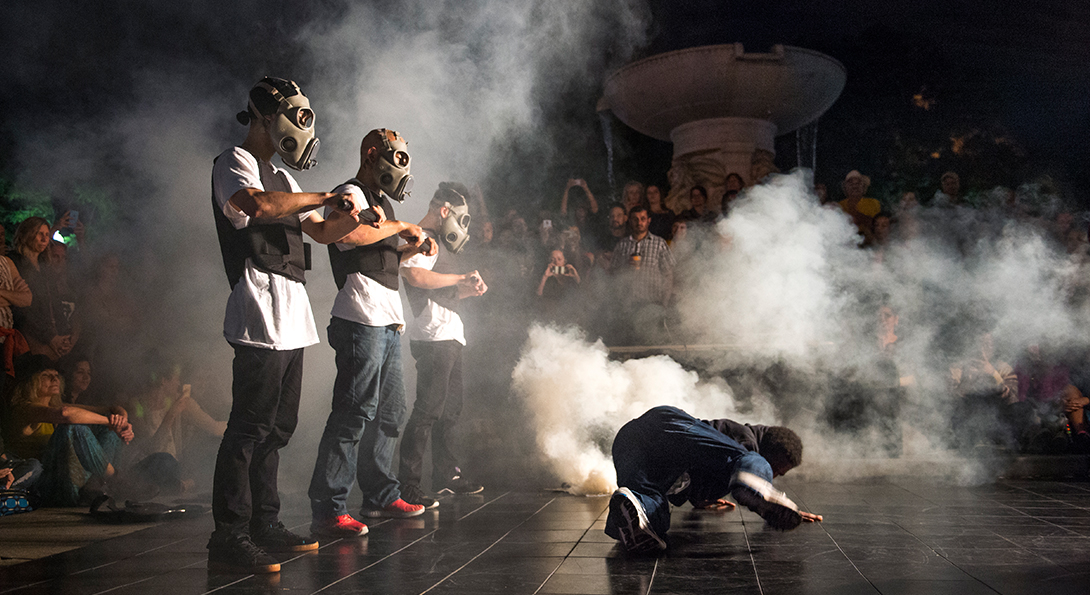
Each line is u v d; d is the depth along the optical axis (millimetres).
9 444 4852
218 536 2957
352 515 4164
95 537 3682
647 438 3295
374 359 3699
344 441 3623
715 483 3340
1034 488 5125
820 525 3768
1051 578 2709
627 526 3125
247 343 2975
